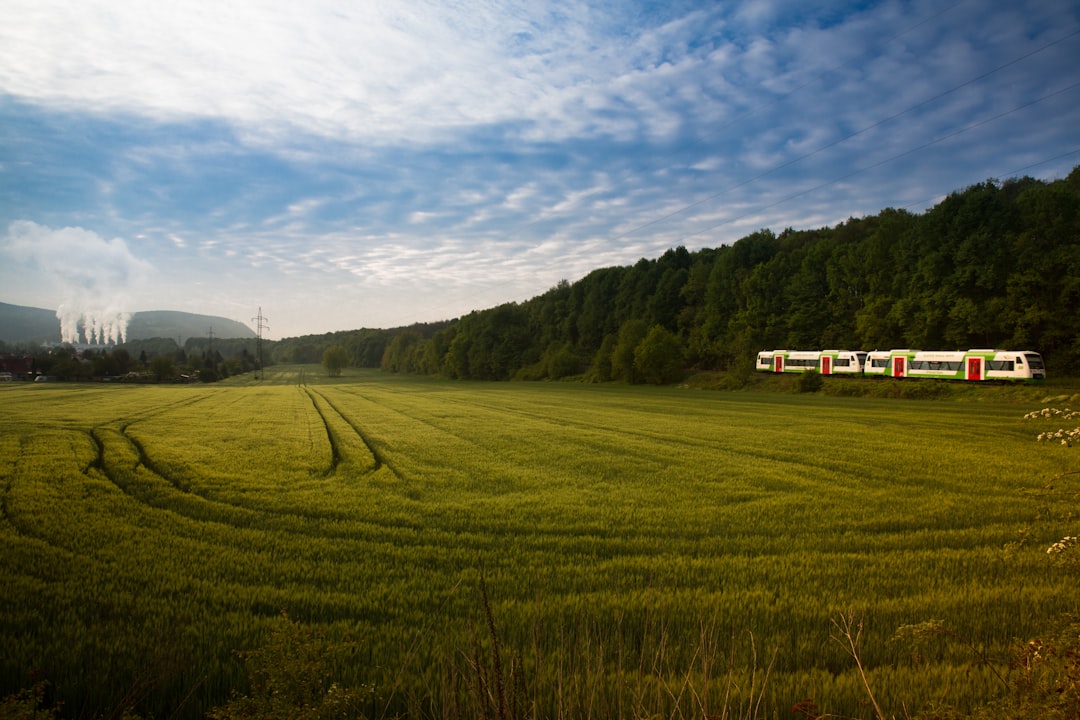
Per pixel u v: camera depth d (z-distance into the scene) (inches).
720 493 618.5
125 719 180.4
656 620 284.4
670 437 1107.3
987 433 1130.0
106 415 1594.5
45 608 300.2
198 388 3494.1
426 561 393.4
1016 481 673.0
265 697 166.1
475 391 3127.5
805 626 278.2
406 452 937.5
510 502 577.9
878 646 255.1
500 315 5167.3
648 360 3415.4
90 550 408.2
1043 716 142.6
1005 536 447.2
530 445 1013.2
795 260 3363.7
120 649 248.7
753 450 927.7
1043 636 173.2
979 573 357.4
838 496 600.4
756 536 457.1
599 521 503.5
